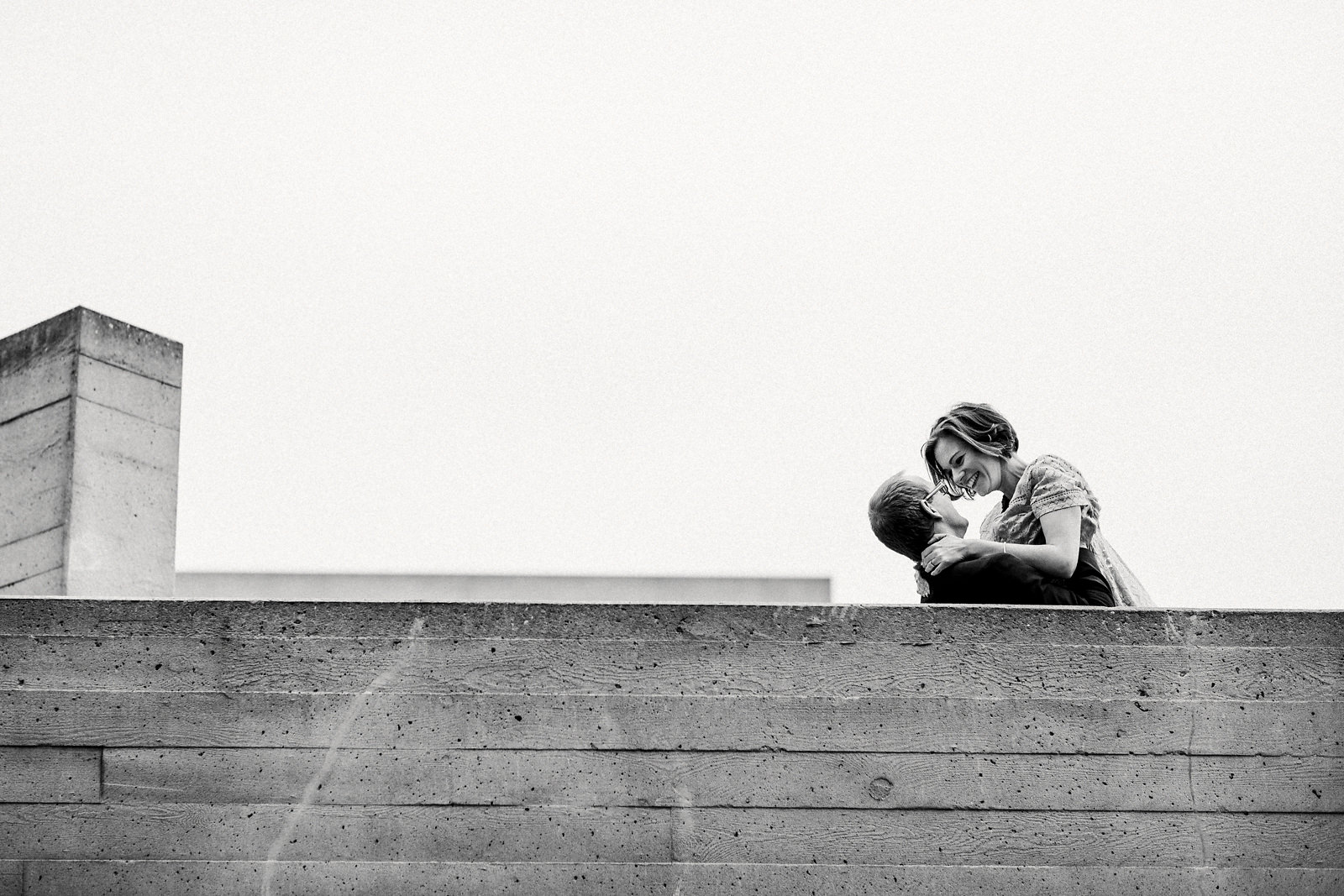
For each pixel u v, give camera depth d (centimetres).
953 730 504
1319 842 500
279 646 507
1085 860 495
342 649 507
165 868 485
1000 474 580
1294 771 504
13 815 491
